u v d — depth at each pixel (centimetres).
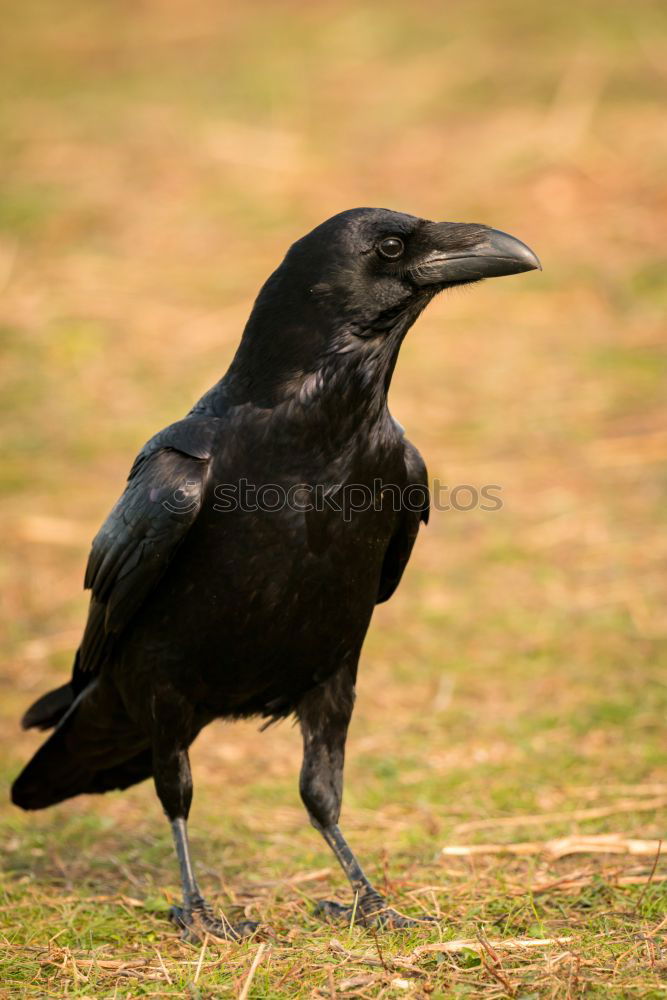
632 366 1697
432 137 2409
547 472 1479
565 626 1188
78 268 2041
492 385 1681
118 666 773
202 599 718
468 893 741
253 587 709
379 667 1145
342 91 2684
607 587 1252
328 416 705
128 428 1616
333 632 733
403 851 830
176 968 646
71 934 707
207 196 2259
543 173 2222
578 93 2497
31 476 1525
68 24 3478
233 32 3234
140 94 2769
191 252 2083
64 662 1194
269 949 654
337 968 627
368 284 709
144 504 721
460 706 1064
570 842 799
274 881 794
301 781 763
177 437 725
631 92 2481
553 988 590
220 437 715
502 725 1022
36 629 1257
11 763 1015
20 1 3753
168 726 754
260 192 2259
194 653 733
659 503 1401
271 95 2686
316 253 711
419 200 2170
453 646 1170
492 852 806
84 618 1273
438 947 641
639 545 1324
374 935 666
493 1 3169
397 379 1717
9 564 1357
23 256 2080
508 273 720
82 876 820
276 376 711
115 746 843
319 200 2209
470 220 2097
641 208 2102
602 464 1488
